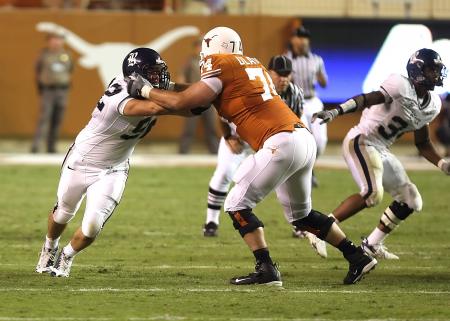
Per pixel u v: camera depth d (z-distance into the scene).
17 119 54.22
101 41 53.97
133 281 21.81
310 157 20.50
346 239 21.48
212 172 46.50
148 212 34.47
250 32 54.12
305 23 53.41
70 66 51.56
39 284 21.19
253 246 20.86
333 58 53.22
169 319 17.78
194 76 50.66
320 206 36.16
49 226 21.84
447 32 53.44
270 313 18.41
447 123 50.88
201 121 54.69
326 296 20.17
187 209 35.31
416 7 54.75
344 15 54.75
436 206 37.06
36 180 42.56
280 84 26.48
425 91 23.80
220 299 19.69
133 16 54.03
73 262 24.53
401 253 26.94
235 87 20.28
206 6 55.84
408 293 20.72
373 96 23.16
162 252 26.48
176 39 54.22
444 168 24.38
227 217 33.84
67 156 21.16
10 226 30.73
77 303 19.17
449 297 20.30
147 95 19.69
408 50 53.25
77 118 54.19
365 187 24.39
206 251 26.75
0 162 48.91
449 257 26.33
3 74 53.97
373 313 18.55
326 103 53.34
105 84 54.19
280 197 21.12
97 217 20.84
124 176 21.22
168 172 46.28
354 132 24.94
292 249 27.30
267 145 20.16
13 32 53.81
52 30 53.81
